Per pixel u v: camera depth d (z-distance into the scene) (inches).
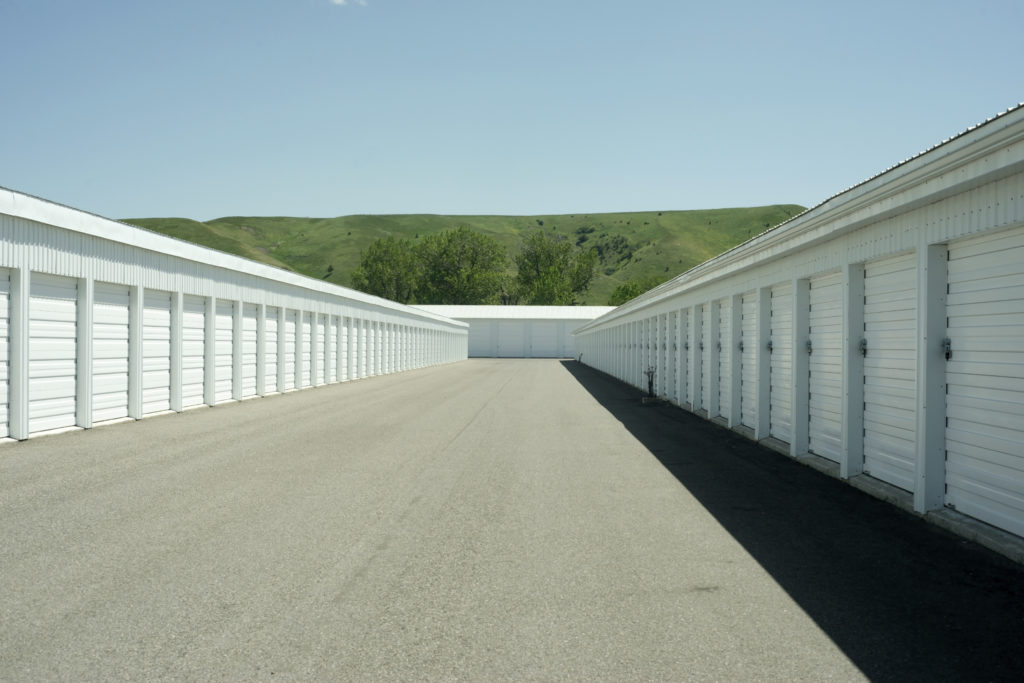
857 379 325.4
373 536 233.6
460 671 138.9
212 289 663.8
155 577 191.9
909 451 283.9
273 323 816.9
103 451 396.8
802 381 391.2
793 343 394.6
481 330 2731.3
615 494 298.2
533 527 245.8
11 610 168.7
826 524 249.9
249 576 193.5
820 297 375.6
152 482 314.2
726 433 496.1
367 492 298.4
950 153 220.7
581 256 4114.2
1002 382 228.1
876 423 311.3
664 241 7765.8
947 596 179.9
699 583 189.8
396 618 165.3
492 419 569.3
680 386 691.4
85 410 487.2
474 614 167.9
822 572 198.8
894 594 181.5
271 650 147.9
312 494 293.7
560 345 2719.0
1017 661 143.8
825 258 351.9
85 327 484.4
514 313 2755.9
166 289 583.8
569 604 174.6
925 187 243.0
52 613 167.0
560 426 528.7
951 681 135.6
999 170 206.1
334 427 510.3
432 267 3878.0
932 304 258.2
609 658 144.7
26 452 391.9
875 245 298.4
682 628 160.1
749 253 451.5
